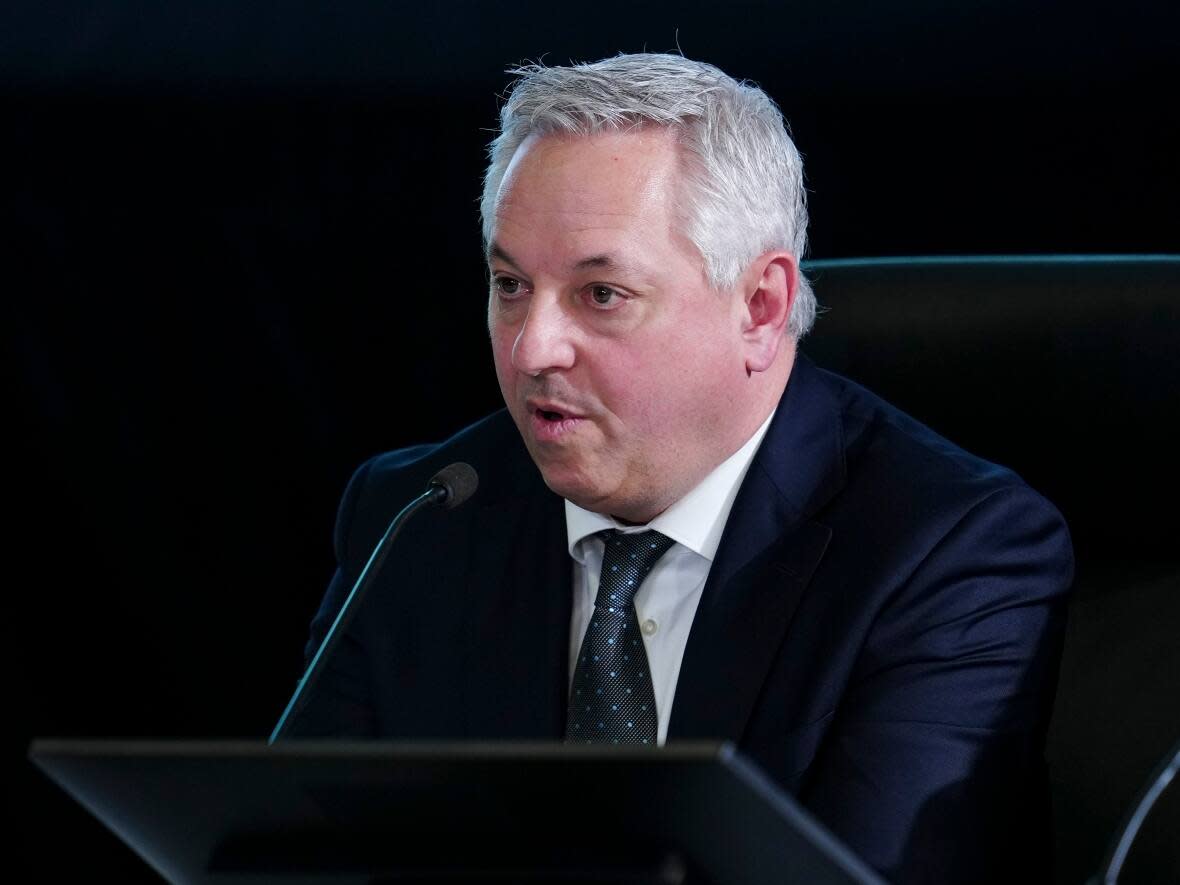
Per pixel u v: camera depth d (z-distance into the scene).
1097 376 6.12
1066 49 9.11
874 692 5.36
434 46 9.71
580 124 5.15
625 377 5.22
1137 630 6.12
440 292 10.04
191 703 10.42
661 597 5.73
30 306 10.10
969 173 9.34
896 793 5.16
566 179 5.12
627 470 5.43
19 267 10.05
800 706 5.37
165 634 10.40
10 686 10.32
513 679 5.81
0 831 10.36
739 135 5.29
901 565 5.47
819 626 5.47
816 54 9.34
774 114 5.50
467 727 5.86
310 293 10.09
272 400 10.21
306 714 6.19
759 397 5.70
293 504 10.30
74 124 9.92
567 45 9.55
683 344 5.23
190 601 10.38
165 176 9.98
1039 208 9.31
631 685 5.61
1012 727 5.39
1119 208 9.22
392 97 9.81
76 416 10.22
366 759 3.42
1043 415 6.20
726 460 5.73
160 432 10.25
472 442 6.48
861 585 5.48
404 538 6.28
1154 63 9.02
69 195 10.01
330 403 10.20
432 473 6.42
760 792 3.28
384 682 6.07
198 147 9.95
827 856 3.39
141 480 10.27
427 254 10.00
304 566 10.34
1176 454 6.02
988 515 5.56
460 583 6.07
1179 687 6.02
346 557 6.41
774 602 5.53
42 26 9.81
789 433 5.79
